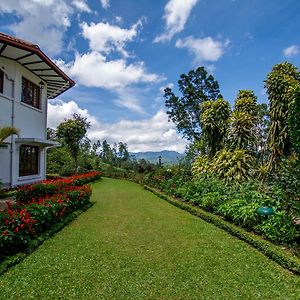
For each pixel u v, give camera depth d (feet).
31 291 11.19
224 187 28.45
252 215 19.02
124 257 14.96
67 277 12.44
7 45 32.22
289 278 12.83
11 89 37.91
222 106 42.78
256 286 11.99
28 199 24.94
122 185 57.26
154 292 11.30
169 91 110.22
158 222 23.27
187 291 11.43
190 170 47.70
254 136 36.73
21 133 40.40
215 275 12.98
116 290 11.38
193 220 24.25
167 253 15.72
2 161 36.70
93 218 24.20
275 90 34.27
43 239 17.24
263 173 32.50
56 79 46.32
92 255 15.14
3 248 14.29
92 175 60.29
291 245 15.92
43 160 49.21
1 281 11.95
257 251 16.37
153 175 55.67
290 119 21.75
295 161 18.20
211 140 42.98
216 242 17.93
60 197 23.03
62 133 76.54
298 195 17.03
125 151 130.93
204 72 105.70
